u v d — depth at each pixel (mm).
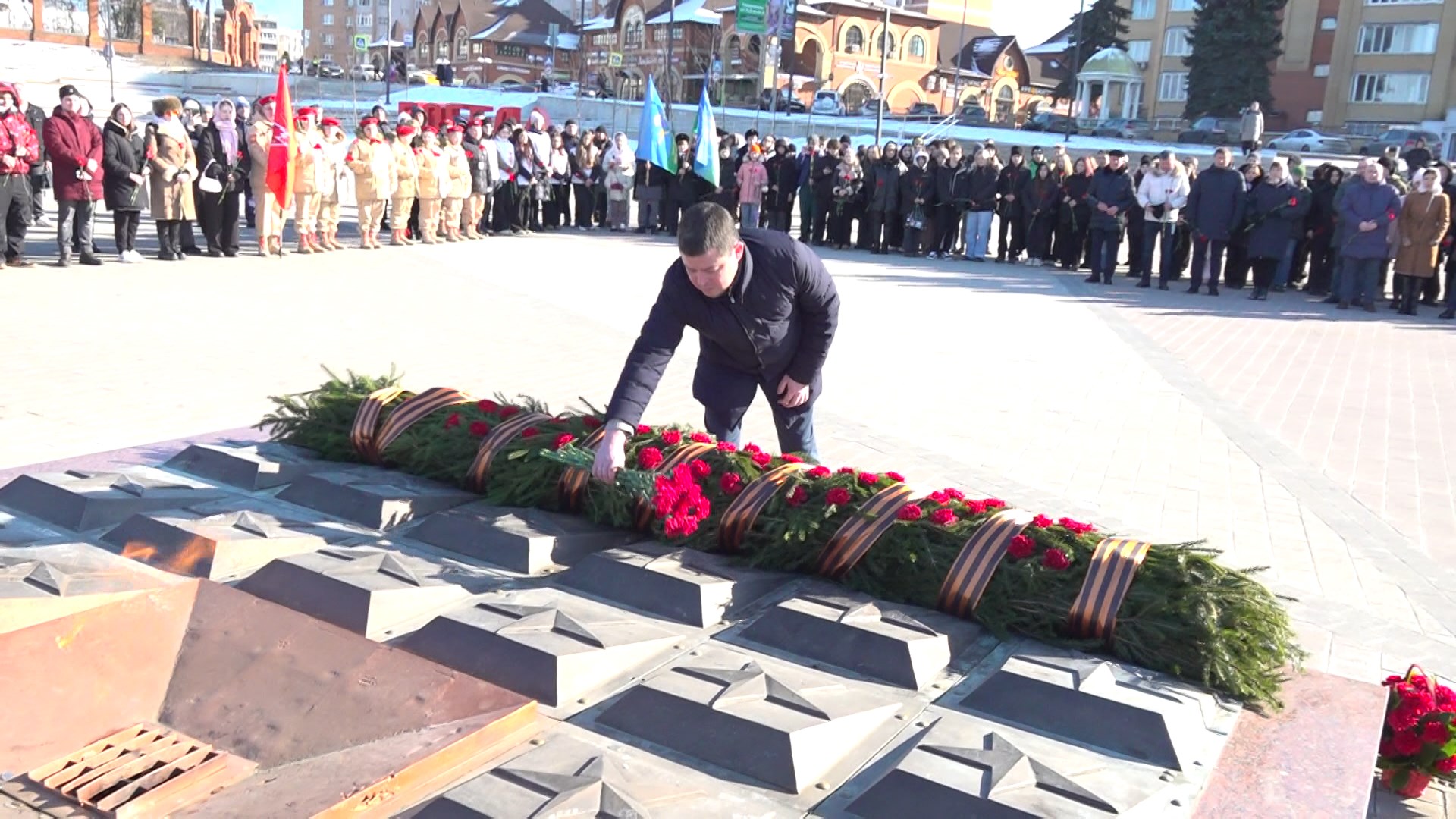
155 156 12672
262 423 4148
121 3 61250
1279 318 13273
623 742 2207
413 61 86500
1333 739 2383
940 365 9383
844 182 19141
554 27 74500
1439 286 15188
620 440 3256
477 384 7695
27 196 11883
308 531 3197
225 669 2447
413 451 3746
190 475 3756
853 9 59812
